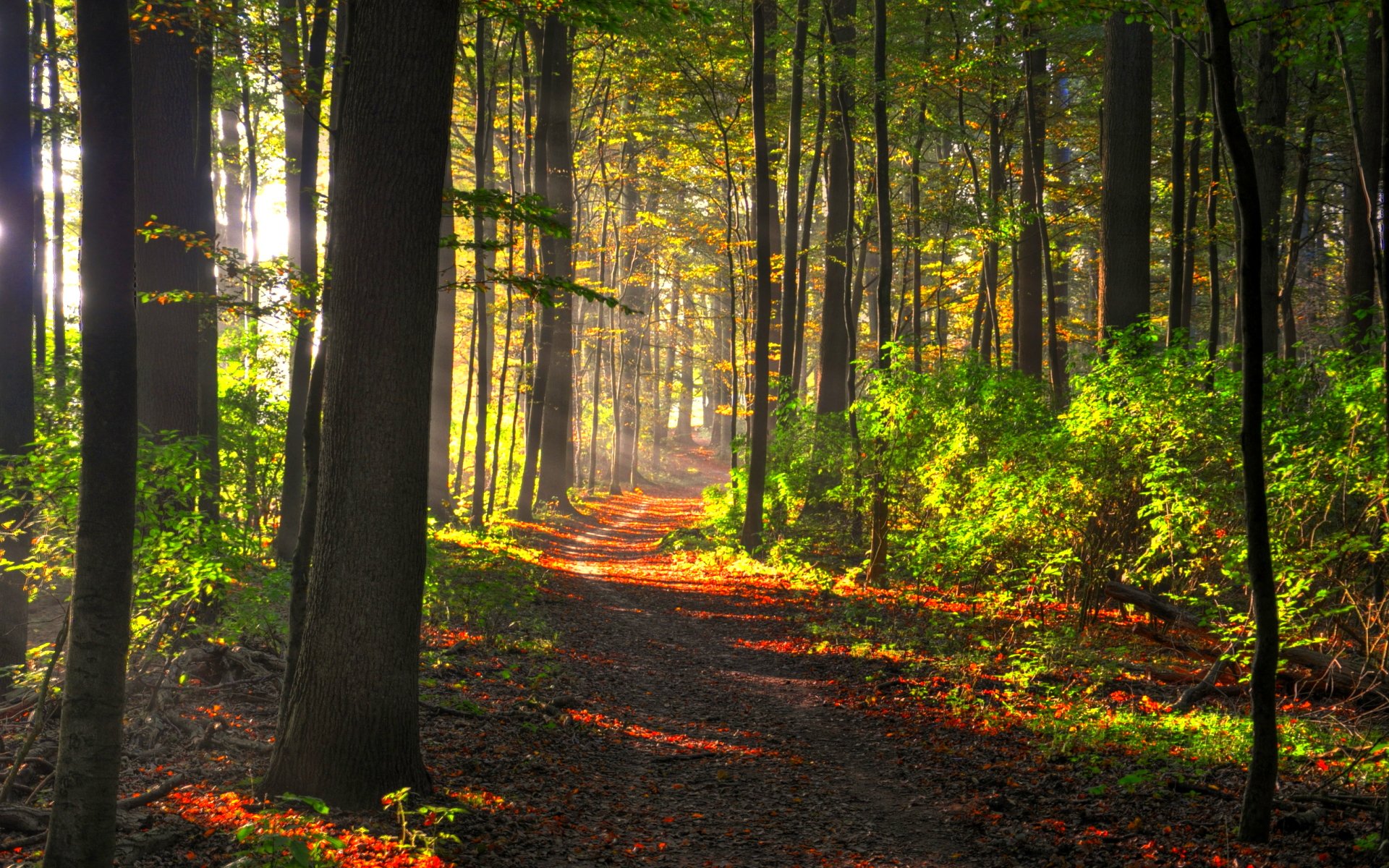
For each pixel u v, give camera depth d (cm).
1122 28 1446
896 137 1917
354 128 574
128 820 514
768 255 1906
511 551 1930
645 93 2245
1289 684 843
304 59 884
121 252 388
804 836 615
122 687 396
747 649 1239
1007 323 3225
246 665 815
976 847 580
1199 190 1914
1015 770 713
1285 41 604
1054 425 1212
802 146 2512
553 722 837
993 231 1764
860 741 840
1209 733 733
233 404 1473
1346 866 467
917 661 1095
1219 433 944
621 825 626
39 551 691
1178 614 948
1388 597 749
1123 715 803
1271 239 1664
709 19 827
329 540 583
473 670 998
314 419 630
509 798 643
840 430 2036
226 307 738
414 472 591
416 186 577
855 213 2169
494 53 2045
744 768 767
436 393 2188
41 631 966
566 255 2659
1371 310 1009
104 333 383
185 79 1027
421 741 740
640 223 3419
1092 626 1070
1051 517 1047
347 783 575
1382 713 750
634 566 2103
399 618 591
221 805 556
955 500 1274
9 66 775
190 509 772
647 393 5559
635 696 995
